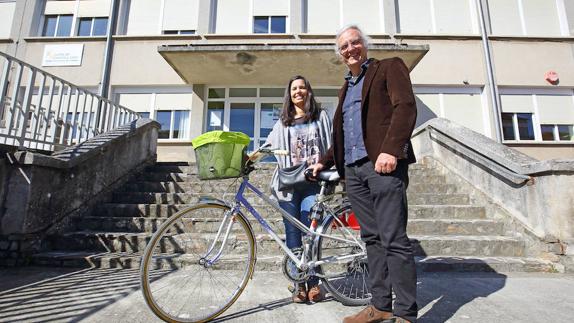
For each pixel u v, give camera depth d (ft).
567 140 29.91
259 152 7.52
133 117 22.25
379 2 32.68
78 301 7.89
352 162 6.94
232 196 15.44
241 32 32.35
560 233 11.26
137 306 7.62
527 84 30.32
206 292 8.55
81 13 32.48
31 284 9.16
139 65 30.76
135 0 32.81
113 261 11.02
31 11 31.89
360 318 6.70
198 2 32.71
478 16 31.76
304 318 7.11
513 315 7.30
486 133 30.14
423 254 12.20
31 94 12.90
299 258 7.77
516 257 11.87
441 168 19.19
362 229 7.08
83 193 14.17
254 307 7.74
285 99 9.07
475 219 14.33
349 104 7.29
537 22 32.17
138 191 17.02
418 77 30.53
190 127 29.76
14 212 11.21
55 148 14.74
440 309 7.66
